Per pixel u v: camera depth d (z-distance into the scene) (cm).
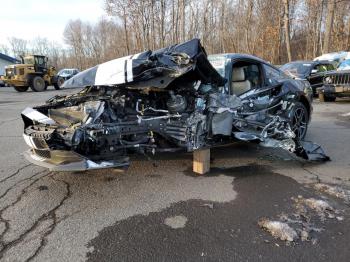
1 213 300
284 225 271
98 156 333
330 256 231
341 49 2630
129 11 2703
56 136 329
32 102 1260
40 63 2011
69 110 370
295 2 2894
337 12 2670
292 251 238
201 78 371
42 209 308
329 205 309
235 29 2847
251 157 470
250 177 390
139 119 356
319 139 575
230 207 310
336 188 348
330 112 901
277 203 317
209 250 240
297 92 528
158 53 358
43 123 359
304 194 338
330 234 259
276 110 493
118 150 346
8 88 2450
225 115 391
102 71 363
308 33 2995
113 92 378
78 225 278
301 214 293
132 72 338
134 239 256
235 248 242
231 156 474
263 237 256
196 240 253
